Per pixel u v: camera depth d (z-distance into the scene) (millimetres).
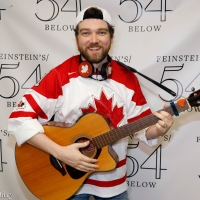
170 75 1699
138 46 1698
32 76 1771
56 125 1357
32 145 1360
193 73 1678
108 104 1341
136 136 1485
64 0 1688
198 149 1750
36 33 1733
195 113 1719
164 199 1827
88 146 1354
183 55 1673
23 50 1752
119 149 1419
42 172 1381
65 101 1358
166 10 1649
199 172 1768
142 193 1842
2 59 1769
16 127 1324
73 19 1703
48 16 1712
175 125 1751
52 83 1353
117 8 1674
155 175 1814
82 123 1326
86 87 1344
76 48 1726
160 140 1777
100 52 1305
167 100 1723
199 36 1644
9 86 1789
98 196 1423
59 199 1380
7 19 1729
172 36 1666
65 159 1286
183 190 1799
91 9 1300
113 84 1380
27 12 1716
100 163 1329
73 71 1378
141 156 1812
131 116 1438
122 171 1441
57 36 1727
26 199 1889
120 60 1721
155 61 1697
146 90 1734
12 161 1863
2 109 1813
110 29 1340
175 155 1778
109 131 1304
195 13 1630
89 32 1293
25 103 1338
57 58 1746
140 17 1672
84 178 1355
